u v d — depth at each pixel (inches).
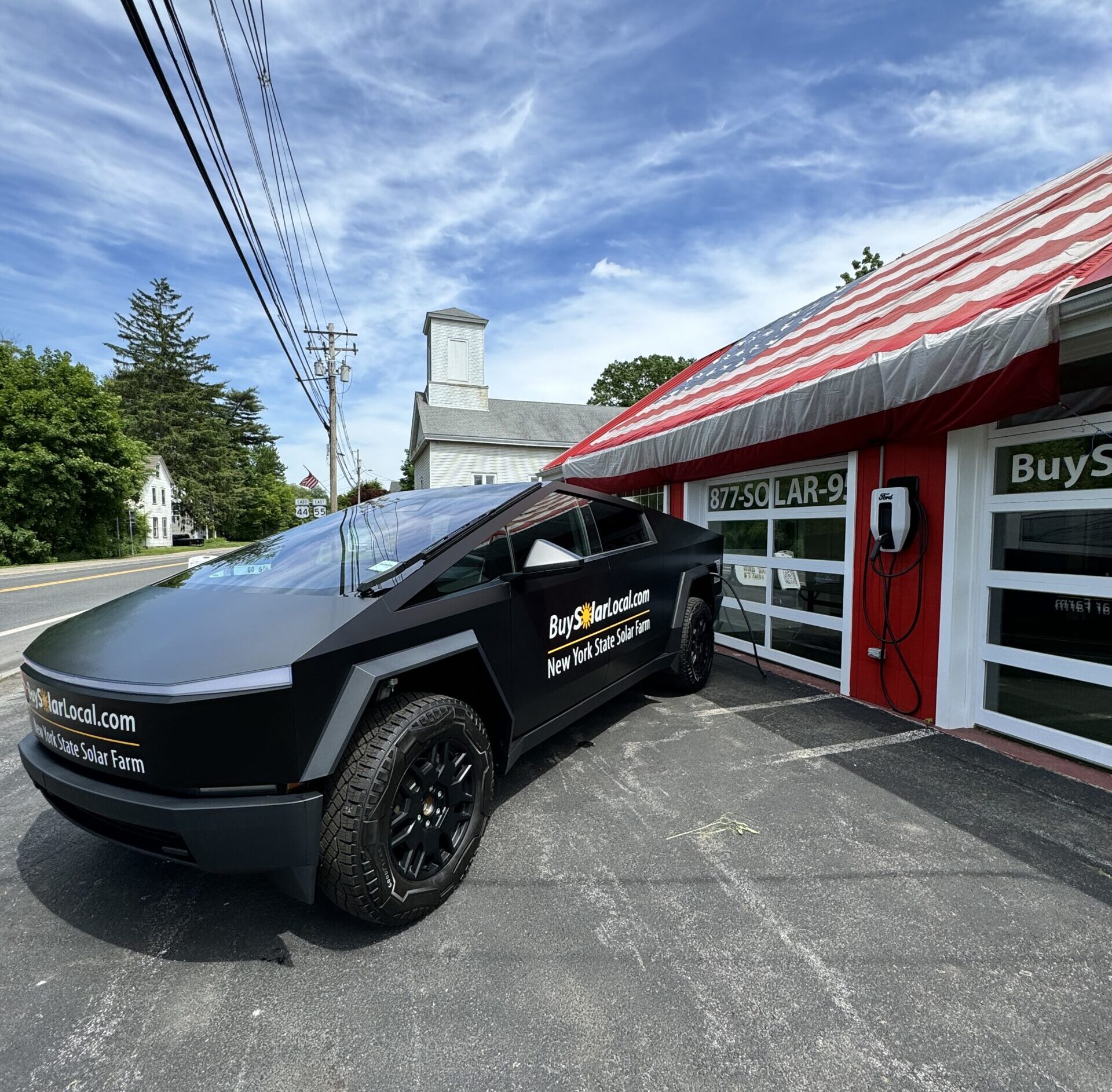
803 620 214.2
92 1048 66.2
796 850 102.3
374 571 99.7
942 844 103.3
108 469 1171.9
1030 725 144.3
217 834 71.2
